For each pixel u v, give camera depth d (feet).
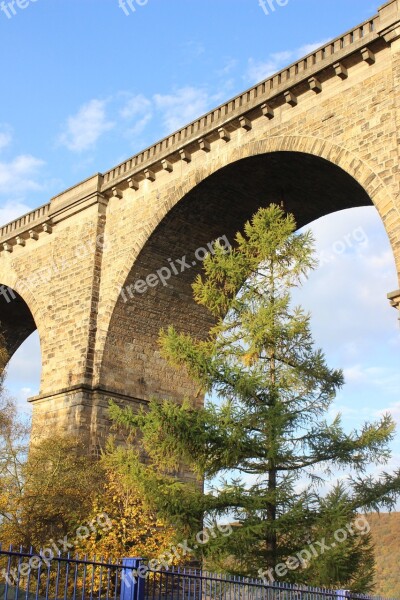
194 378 101.30
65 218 157.89
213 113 128.77
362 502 94.58
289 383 100.01
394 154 100.42
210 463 98.22
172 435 96.63
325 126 111.04
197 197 132.77
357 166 104.83
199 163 131.03
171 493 96.63
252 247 112.68
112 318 140.36
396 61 102.94
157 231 137.28
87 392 137.28
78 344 142.92
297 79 114.62
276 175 125.39
